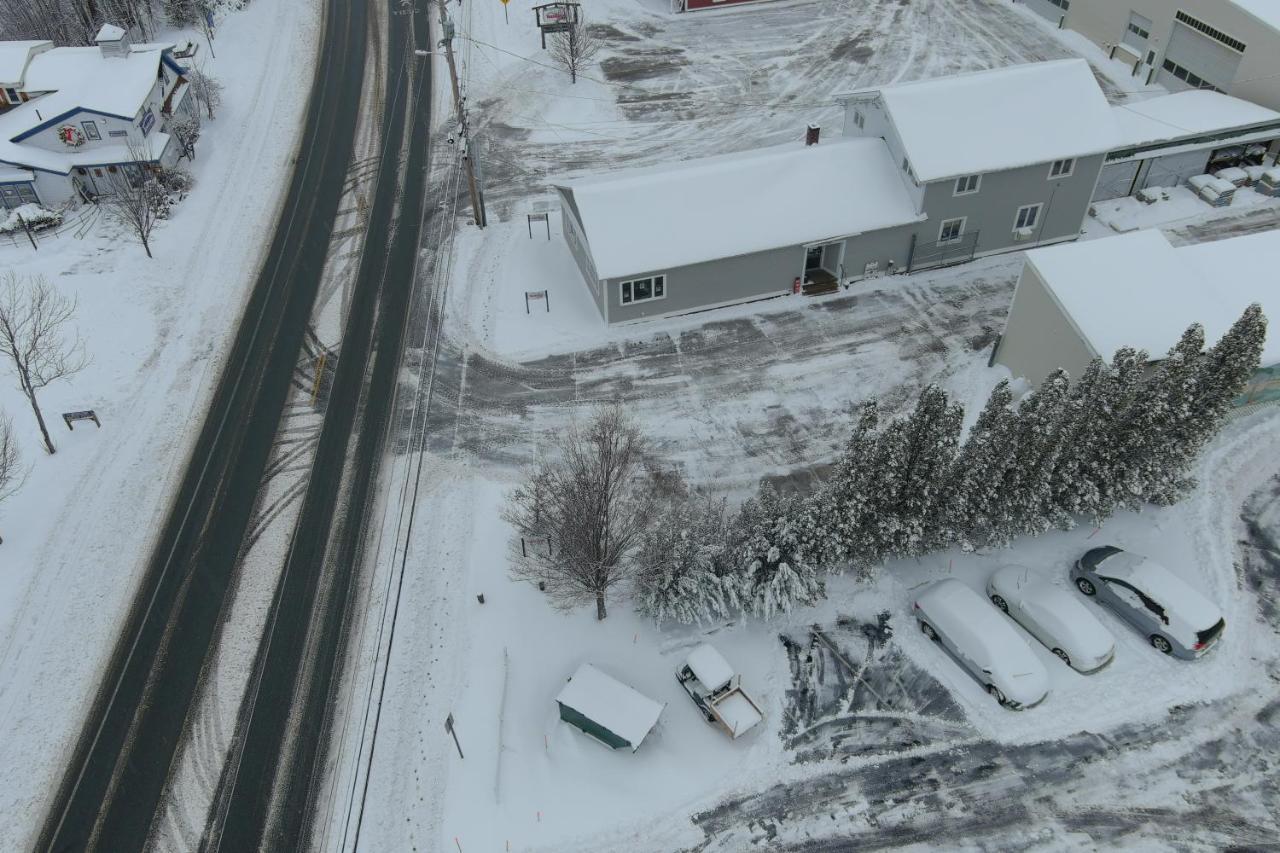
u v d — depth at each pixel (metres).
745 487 30.91
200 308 39.34
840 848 22.14
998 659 24.88
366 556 29.14
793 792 23.28
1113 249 33.25
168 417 34.28
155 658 26.42
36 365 33.34
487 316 38.75
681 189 37.81
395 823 22.67
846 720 24.73
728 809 22.97
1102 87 52.12
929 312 38.28
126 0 57.62
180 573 28.77
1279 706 24.72
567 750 24.03
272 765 23.88
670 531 26.03
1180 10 48.84
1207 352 28.28
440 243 43.03
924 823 22.56
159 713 25.09
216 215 45.00
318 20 62.16
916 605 26.72
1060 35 58.16
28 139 44.09
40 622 27.31
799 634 26.78
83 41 56.66
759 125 51.25
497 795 23.09
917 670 25.86
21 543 29.55
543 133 51.47
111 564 29.05
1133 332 30.64
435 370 36.16
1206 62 48.19
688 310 38.44
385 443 33.09
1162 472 27.84
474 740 24.23
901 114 38.50
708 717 24.78
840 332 37.38
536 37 60.22
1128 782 23.25
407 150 49.94
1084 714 24.70
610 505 27.09
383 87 55.38
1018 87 39.66
